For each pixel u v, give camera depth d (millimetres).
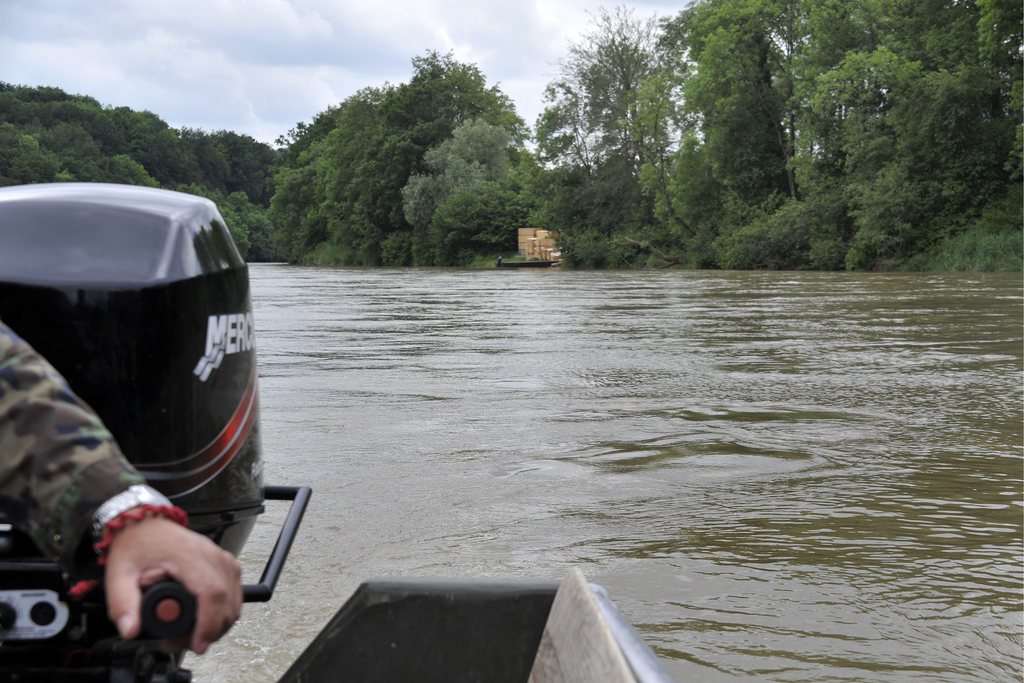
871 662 2916
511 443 6289
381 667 1490
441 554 3938
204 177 155500
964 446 6160
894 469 5555
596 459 5805
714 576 3699
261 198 172875
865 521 4480
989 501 4840
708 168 55469
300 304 22656
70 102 137000
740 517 4539
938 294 23219
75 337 1398
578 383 9039
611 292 27047
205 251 1522
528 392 8516
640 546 4082
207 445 1507
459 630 1491
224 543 1612
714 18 53781
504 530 4305
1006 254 38719
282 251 105938
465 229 73438
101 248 1430
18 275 1394
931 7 45188
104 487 739
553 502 4801
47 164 108375
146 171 131875
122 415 1416
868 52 47656
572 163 60562
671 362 10594
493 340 13227
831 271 44125
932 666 2887
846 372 9688
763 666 2881
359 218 86500
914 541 4164
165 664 1325
